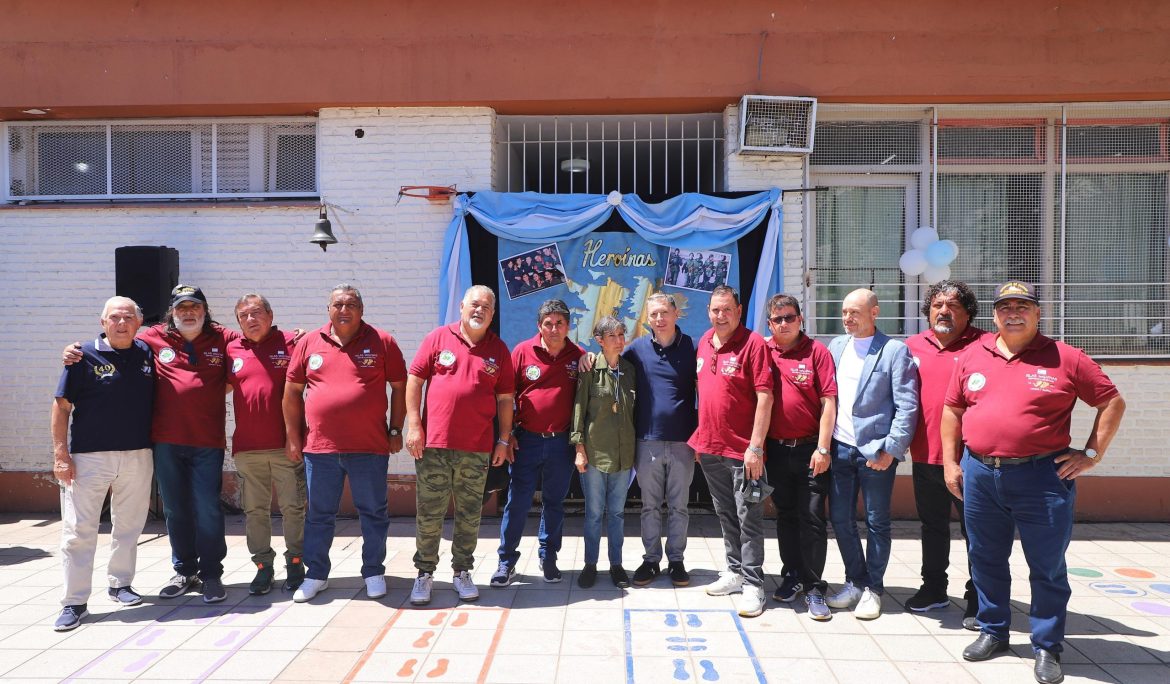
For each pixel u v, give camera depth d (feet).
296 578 15.01
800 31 19.70
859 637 12.78
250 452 14.46
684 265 19.85
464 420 14.19
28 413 20.81
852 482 13.91
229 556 17.42
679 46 19.79
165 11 20.20
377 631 12.98
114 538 14.26
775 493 14.34
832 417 13.50
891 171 20.98
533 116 21.21
